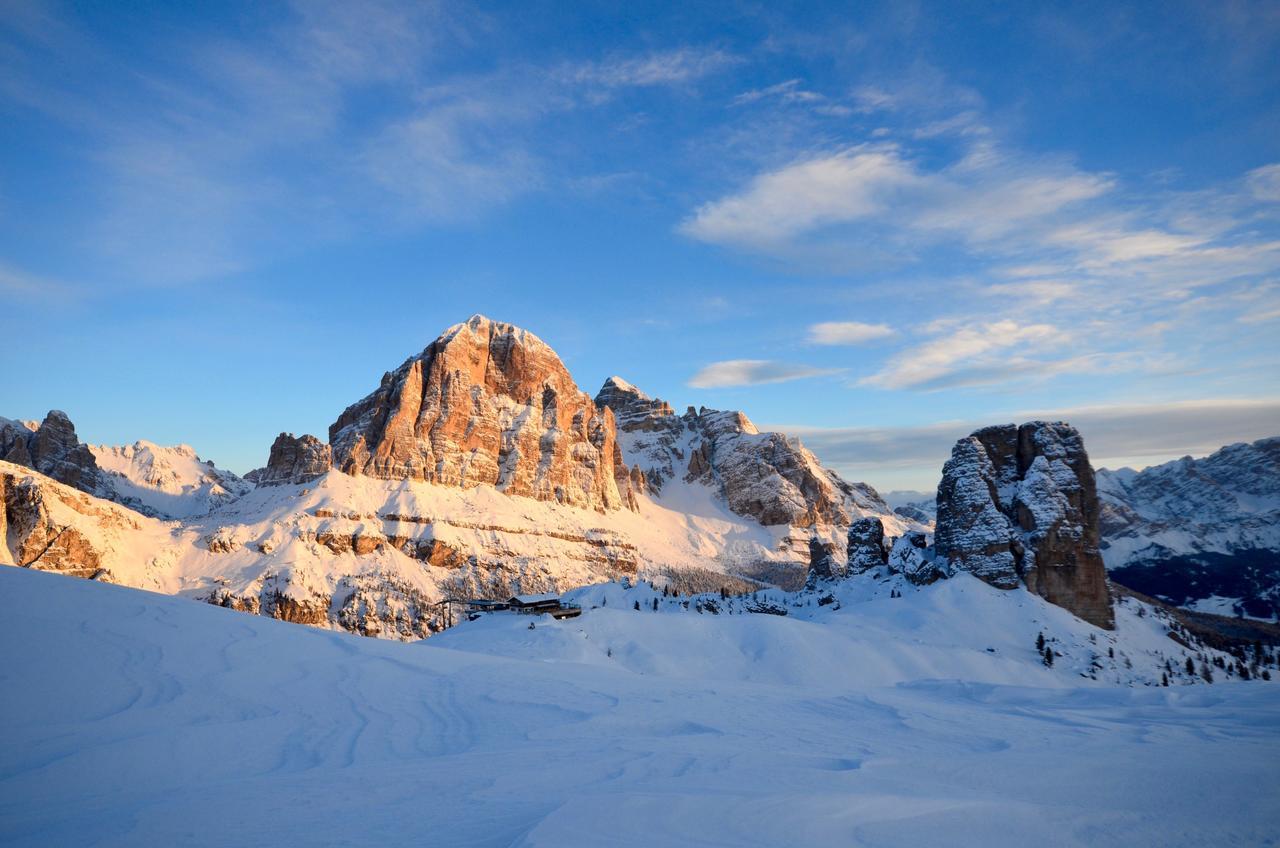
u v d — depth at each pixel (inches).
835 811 753.6
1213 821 812.6
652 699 1925.4
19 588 1893.5
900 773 1063.6
